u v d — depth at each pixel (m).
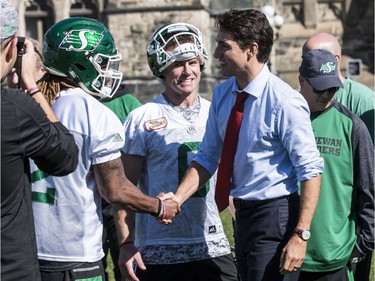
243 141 7.03
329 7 47.00
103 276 6.42
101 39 6.34
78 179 6.22
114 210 7.38
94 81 6.37
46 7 44.88
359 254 7.75
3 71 5.48
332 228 7.56
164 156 7.68
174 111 7.75
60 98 6.29
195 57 7.66
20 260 5.48
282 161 7.00
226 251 7.76
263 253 6.94
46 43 6.36
